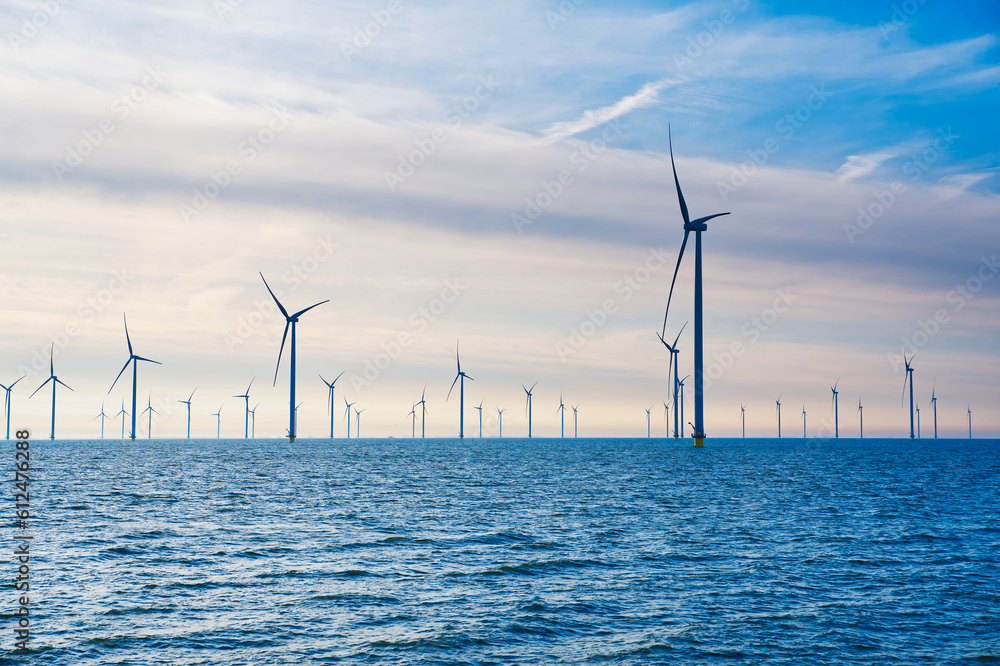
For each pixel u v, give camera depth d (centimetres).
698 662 2173
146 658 2159
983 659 2208
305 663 2136
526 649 2269
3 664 2100
